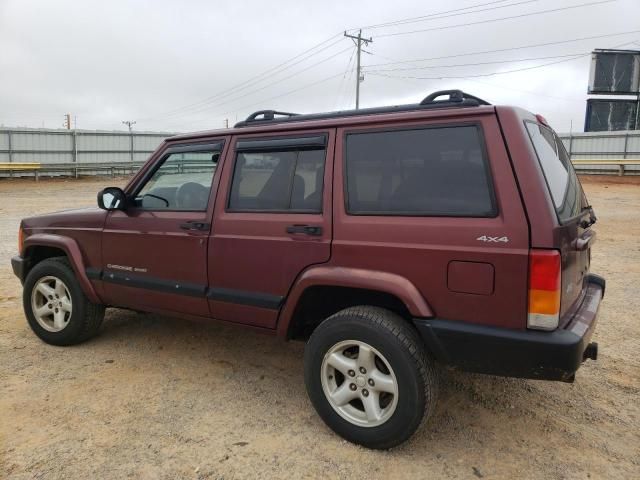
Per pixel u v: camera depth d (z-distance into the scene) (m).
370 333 2.90
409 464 2.88
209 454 2.96
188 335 4.90
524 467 2.87
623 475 2.80
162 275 3.91
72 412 3.42
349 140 3.18
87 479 2.73
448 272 2.74
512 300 2.60
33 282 4.62
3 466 2.83
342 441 3.10
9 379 3.91
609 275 7.29
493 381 3.92
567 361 2.53
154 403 3.55
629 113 34.41
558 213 2.66
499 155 2.69
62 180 28.58
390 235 2.92
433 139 2.90
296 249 3.24
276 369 4.16
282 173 3.42
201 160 3.87
